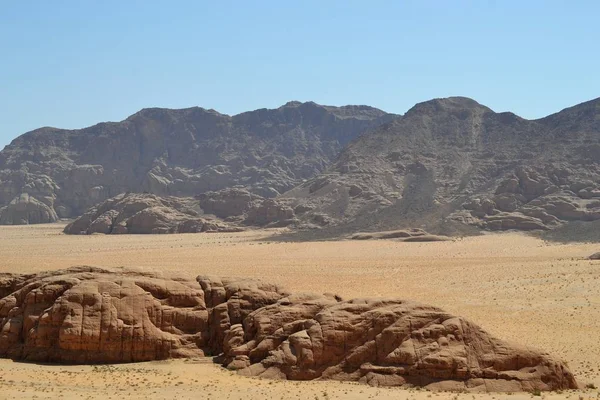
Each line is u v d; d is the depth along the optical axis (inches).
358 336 2158.0
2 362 2298.2
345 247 7155.5
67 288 2417.6
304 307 2317.9
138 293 2399.1
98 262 5703.7
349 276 4911.4
